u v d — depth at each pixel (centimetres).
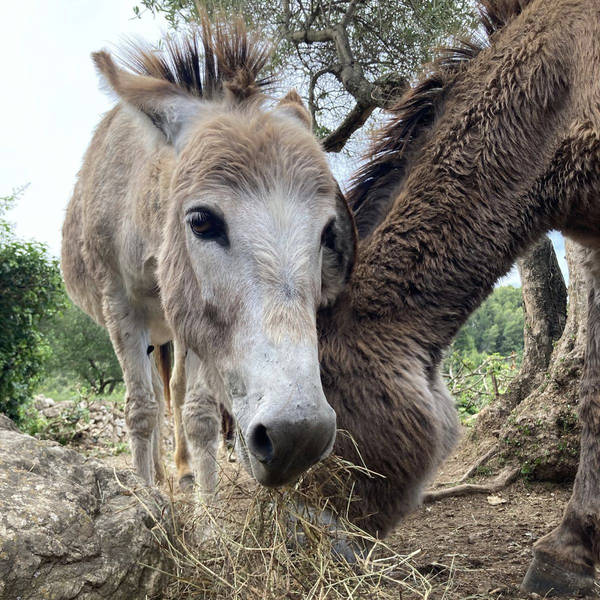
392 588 86
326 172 72
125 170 126
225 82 84
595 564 97
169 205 82
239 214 68
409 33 189
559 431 154
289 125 74
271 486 65
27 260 317
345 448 82
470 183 90
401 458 82
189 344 81
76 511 68
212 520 80
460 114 93
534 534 126
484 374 277
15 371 311
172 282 81
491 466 164
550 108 90
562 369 160
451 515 142
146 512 75
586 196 90
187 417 117
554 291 196
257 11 177
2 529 60
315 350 63
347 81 187
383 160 101
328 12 202
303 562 77
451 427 92
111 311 133
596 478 97
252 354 64
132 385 131
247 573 72
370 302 87
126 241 122
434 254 88
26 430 309
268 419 58
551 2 94
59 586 61
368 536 77
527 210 91
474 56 103
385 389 82
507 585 98
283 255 65
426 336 88
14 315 318
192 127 83
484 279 90
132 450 131
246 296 66
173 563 76
